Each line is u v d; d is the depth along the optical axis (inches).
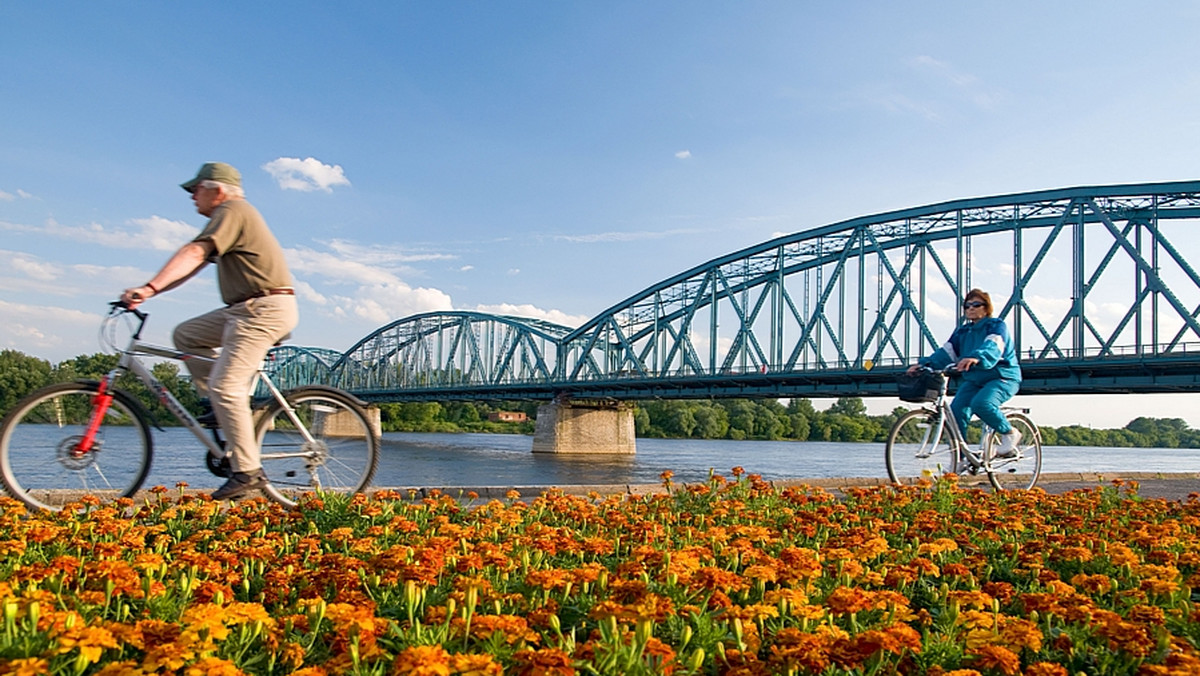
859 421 4611.2
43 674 65.6
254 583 115.4
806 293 2217.0
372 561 108.3
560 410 2677.2
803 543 161.8
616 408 2785.4
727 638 88.4
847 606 92.7
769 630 94.1
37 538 127.0
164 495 194.5
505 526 157.8
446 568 115.6
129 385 189.2
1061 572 143.4
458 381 3331.7
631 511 193.0
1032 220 1865.2
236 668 71.2
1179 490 370.9
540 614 90.5
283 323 186.2
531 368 2977.4
